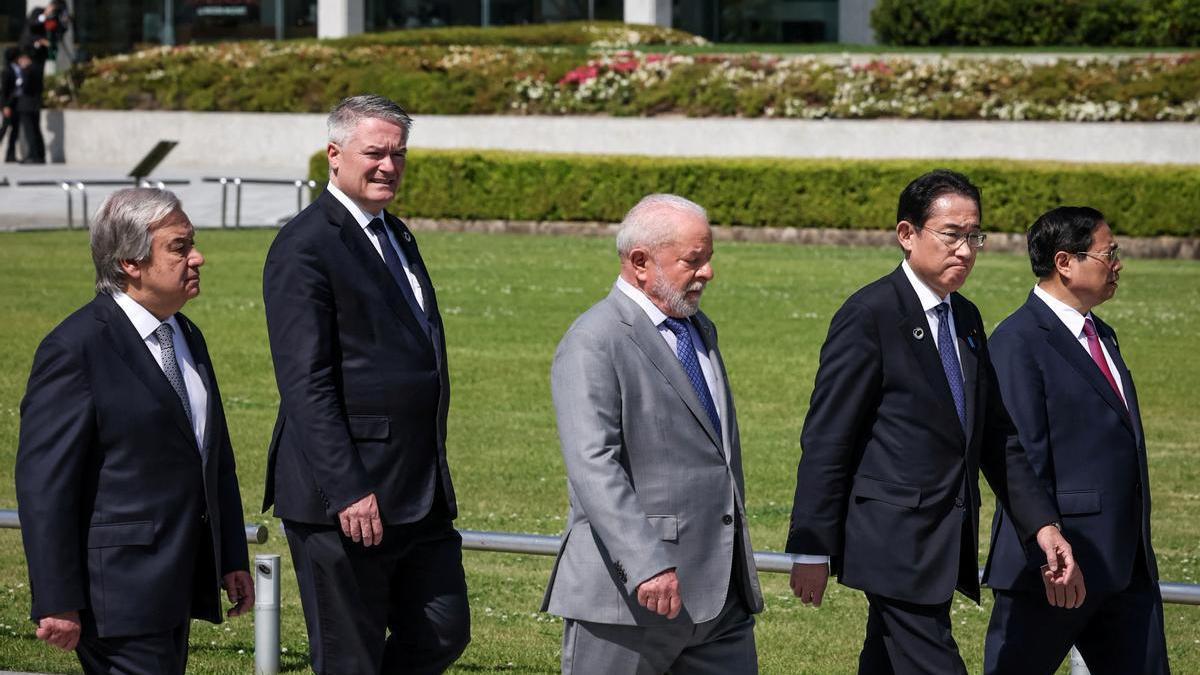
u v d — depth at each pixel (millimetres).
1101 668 19844
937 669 18172
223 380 46344
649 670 17219
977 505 18516
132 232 16750
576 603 17094
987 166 81438
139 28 145250
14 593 28312
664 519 16969
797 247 82250
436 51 118500
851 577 18422
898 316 18375
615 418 16891
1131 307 60812
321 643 18922
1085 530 19266
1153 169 79312
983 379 18688
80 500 16625
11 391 43844
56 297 59500
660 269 17062
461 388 45906
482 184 88312
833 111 100812
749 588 17484
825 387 18453
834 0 141000
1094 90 96188
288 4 142875
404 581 19250
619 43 129750
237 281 64500
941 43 125312
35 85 120375
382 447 18531
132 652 16625
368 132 18688
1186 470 37156
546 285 65125
